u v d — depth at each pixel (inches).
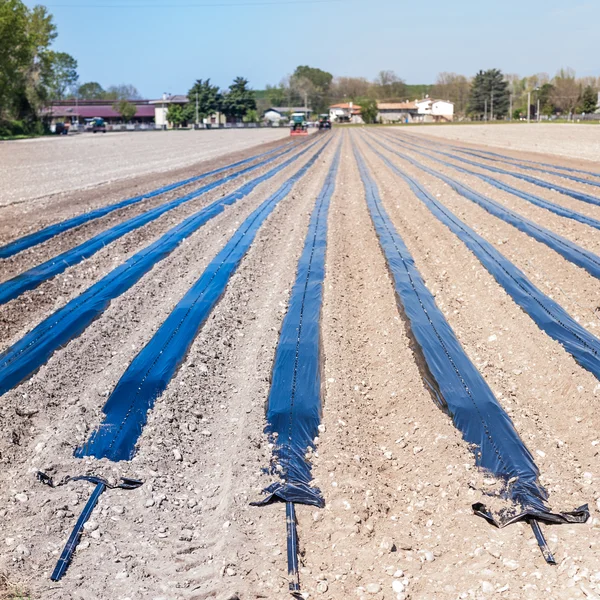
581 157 1380.4
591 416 303.6
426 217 714.2
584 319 424.5
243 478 266.5
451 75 7317.9
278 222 731.4
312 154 1708.9
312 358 374.0
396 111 5885.8
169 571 218.7
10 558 220.7
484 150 1674.5
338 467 270.4
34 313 445.7
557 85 5142.7
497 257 550.3
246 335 414.0
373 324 430.6
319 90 7165.4
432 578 216.1
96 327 411.2
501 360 370.9
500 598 203.3
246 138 2704.2
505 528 237.8
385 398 335.6
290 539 232.1
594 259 539.8
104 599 205.6
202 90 4874.5
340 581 215.0
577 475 266.7
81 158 1562.5
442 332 408.2
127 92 7549.2
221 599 205.2
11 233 634.2
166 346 385.1
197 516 248.1
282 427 305.1
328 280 513.3
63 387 343.9
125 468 271.7
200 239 630.5
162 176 1132.5
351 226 717.9
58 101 5172.2
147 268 538.6
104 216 717.9
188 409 318.0
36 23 3142.2
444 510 250.1
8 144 2240.4
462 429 301.6
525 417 311.4
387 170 1225.4
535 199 815.1
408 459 284.2
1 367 367.2
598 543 223.9
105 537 233.6
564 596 201.3
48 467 270.4
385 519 246.8
